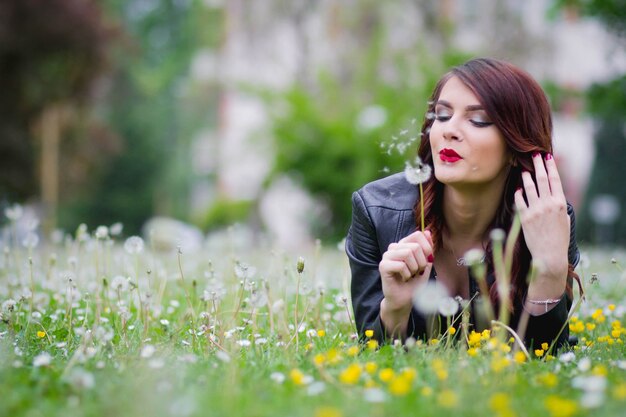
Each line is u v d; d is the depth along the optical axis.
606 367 2.99
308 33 25.02
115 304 4.55
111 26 19.88
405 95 18.00
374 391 2.33
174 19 46.09
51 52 18.91
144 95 40.97
